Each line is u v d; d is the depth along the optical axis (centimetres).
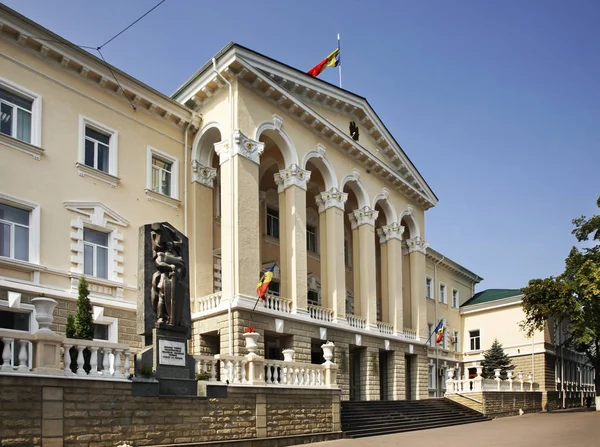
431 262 4725
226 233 2391
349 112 3231
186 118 2561
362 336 2991
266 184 3081
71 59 2127
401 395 3259
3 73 1945
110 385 1366
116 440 1357
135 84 2347
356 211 3244
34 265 1909
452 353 4897
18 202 1916
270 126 2619
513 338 4816
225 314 2311
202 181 2608
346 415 2367
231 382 1748
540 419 3144
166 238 1645
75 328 1590
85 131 2200
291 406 1902
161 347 1534
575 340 3866
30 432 1198
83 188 2133
